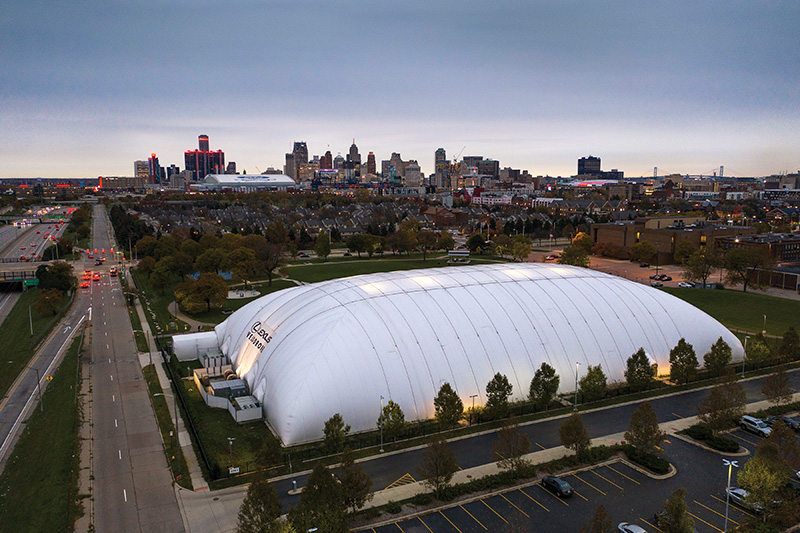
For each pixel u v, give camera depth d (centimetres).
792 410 7238
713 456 6091
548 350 7894
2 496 5559
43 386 8600
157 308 13525
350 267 19400
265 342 7962
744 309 13100
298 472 5750
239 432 6719
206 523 4994
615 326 8494
